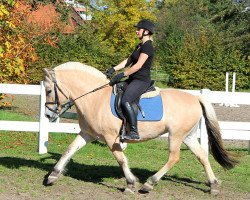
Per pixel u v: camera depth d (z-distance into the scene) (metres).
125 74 6.60
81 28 34.03
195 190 7.27
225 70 30.53
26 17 16.39
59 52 30.64
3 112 14.88
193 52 31.14
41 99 9.98
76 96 6.94
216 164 9.37
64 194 6.70
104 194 6.79
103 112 6.75
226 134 10.24
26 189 6.86
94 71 7.04
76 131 10.11
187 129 6.98
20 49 15.35
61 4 30.00
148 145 11.20
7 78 14.86
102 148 10.54
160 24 48.12
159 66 34.75
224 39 37.19
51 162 8.95
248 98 10.09
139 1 37.47
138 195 6.82
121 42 38.38
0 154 9.66
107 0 37.66
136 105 6.71
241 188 7.54
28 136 11.88
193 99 7.13
